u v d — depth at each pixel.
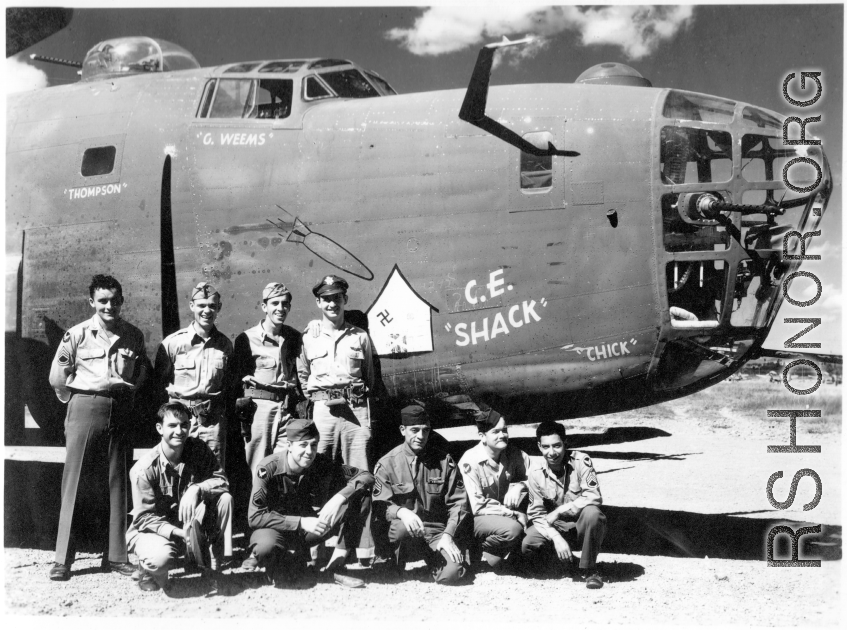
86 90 6.41
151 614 4.38
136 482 4.78
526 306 5.20
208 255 5.76
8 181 6.29
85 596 4.68
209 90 6.00
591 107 5.27
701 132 5.32
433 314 5.34
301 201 5.60
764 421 14.24
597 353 5.17
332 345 5.17
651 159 5.06
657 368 5.19
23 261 6.21
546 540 4.98
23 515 7.02
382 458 5.03
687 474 9.39
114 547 5.03
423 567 5.30
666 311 5.07
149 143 5.95
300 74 5.93
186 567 5.20
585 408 5.41
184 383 5.10
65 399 5.14
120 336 5.04
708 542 6.07
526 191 5.21
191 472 4.86
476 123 5.16
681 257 5.02
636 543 6.04
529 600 4.62
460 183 5.31
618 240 5.07
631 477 9.14
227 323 5.68
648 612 4.45
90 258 6.01
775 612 4.47
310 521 4.69
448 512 5.05
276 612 4.39
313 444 4.66
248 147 5.77
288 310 5.23
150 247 5.85
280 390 5.23
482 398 5.43
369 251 5.46
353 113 5.68
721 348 5.45
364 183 5.50
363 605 4.51
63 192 6.12
